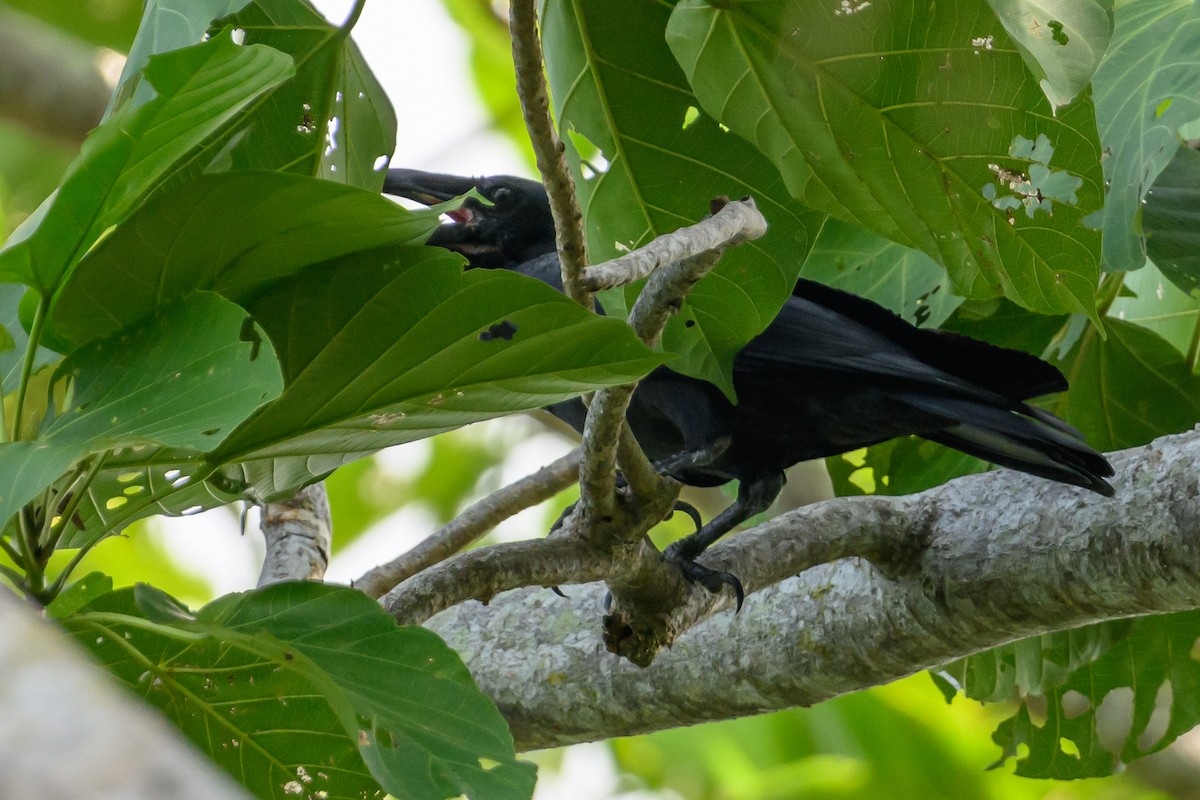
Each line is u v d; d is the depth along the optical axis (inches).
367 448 203.5
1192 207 302.8
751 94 236.5
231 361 155.5
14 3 484.1
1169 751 562.9
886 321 335.0
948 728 539.8
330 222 168.1
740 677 309.3
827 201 251.1
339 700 163.5
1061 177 233.5
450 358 182.9
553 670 325.7
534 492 356.2
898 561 291.3
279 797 214.5
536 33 182.5
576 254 193.6
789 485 552.1
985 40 218.8
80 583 201.0
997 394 306.0
